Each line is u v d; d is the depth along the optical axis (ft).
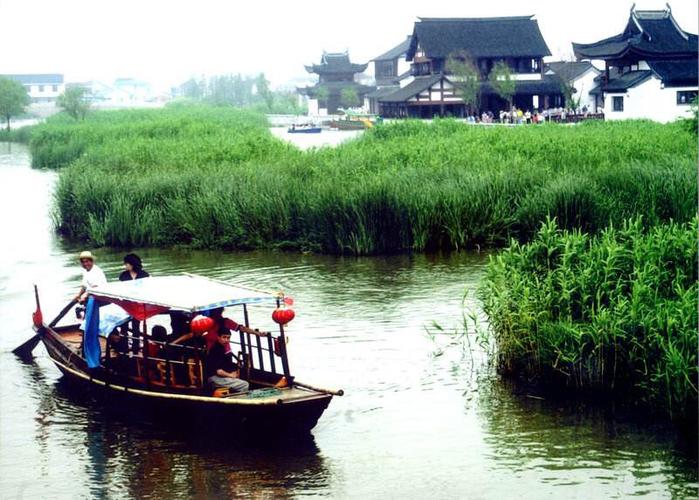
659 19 389.39
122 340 71.20
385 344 83.30
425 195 128.98
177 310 68.64
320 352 81.46
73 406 71.05
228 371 66.44
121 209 140.36
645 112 365.81
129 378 68.80
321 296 102.37
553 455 59.21
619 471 56.54
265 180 142.82
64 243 142.51
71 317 97.45
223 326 67.51
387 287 105.81
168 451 61.77
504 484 55.57
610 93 380.17
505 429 63.57
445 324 89.20
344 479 56.90
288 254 128.98
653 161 158.51
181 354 66.90
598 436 61.77
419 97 461.78
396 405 68.64
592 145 182.29
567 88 437.99
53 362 80.64
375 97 554.05
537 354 71.87
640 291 68.69
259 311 96.84
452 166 151.02
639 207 129.29
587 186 130.52
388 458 59.82
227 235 135.13
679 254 76.95
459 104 465.47
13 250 136.56
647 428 62.75
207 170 160.66
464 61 458.91
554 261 79.87
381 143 222.48
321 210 128.98
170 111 518.37
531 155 173.78
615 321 68.03
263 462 59.72
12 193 206.18
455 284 106.32
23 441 64.08
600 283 73.20
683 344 63.98
